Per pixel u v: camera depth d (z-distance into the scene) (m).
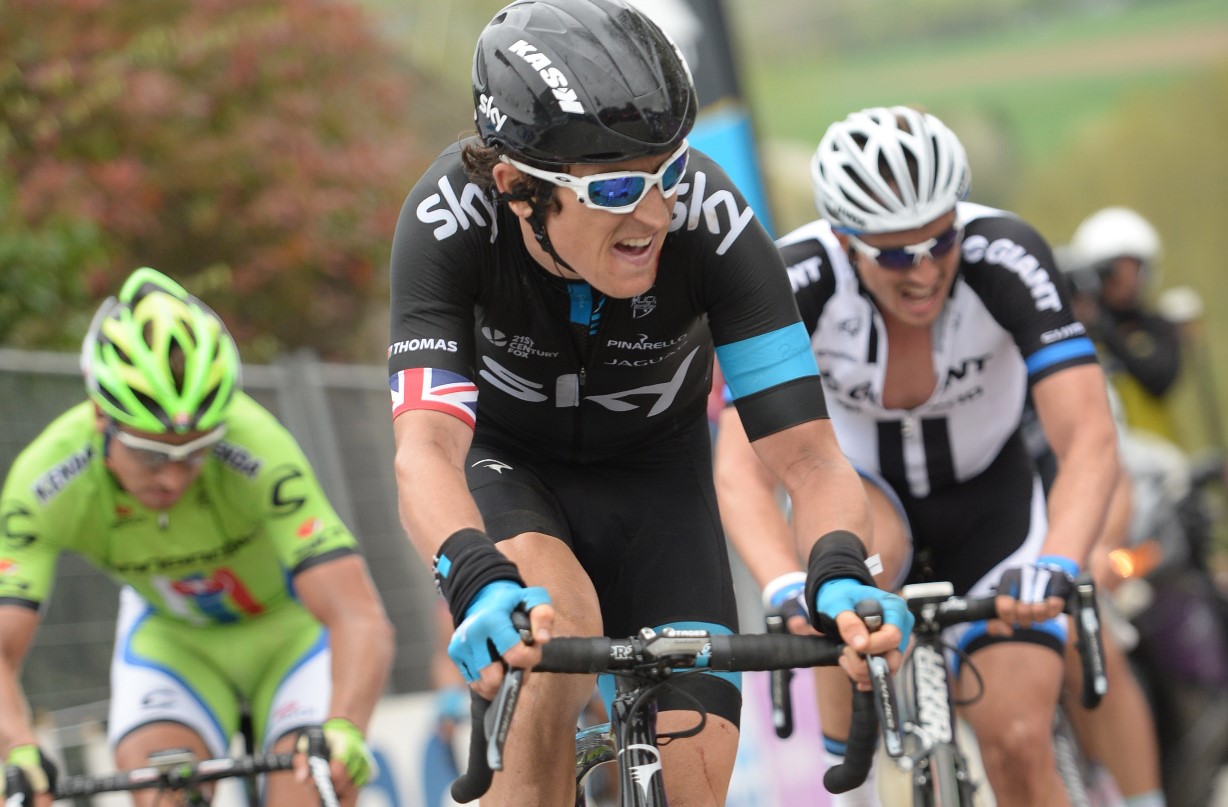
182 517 13.30
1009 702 11.87
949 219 11.34
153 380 11.88
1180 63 100.25
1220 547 22.19
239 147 31.28
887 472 13.29
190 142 31.03
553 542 9.27
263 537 13.77
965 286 12.19
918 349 12.49
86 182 28.70
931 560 13.70
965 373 12.61
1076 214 93.19
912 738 10.23
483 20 51.19
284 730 13.55
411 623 23.81
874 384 12.62
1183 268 88.12
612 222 7.87
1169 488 18.78
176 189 31.22
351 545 13.17
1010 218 12.26
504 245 8.74
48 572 13.01
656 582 9.68
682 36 19.61
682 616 9.50
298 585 12.98
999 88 107.44
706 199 8.81
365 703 12.46
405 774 20.44
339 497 22.92
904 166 11.19
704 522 10.05
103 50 29.70
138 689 13.73
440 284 8.59
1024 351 12.00
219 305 31.91
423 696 22.05
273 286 32.94
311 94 32.97
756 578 11.52
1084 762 15.94
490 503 9.45
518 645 7.11
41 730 17.03
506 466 9.77
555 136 7.80
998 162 100.88
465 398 8.48
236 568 13.74
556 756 8.83
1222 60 97.00
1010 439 13.54
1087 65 105.56
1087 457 11.45
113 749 13.49
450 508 7.82
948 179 11.27
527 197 8.10
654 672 7.79
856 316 12.34
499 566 7.38
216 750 13.73
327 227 32.81
